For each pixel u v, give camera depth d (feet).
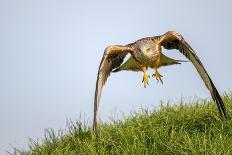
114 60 42.39
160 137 49.34
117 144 50.11
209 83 40.55
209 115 53.16
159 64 42.06
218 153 45.50
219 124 50.65
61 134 54.29
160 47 41.45
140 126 51.93
